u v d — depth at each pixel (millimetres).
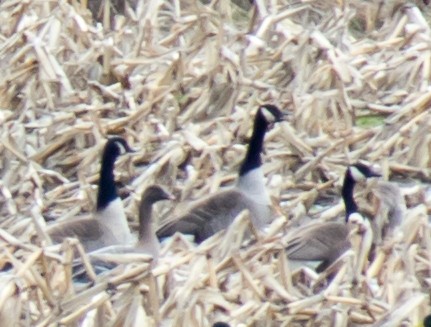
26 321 14562
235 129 20391
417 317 14641
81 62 21703
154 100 20672
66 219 17344
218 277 15375
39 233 16312
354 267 15734
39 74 20859
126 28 22953
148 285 14656
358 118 21391
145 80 21297
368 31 24391
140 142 19984
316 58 21812
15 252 15977
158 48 22297
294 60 21719
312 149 20031
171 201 18500
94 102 20875
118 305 14578
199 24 22344
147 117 20438
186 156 19359
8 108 20953
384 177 19438
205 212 17672
